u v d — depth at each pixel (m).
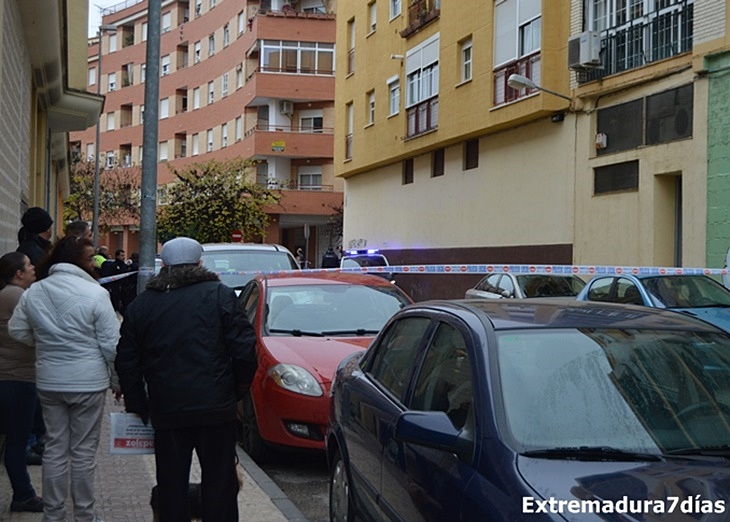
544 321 4.01
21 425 5.63
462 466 3.33
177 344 4.48
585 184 19.45
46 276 5.21
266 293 8.52
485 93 22.98
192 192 35.78
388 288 8.86
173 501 4.53
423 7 26.75
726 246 15.36
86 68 17.66
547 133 20.94
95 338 5.00
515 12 21.73
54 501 5.01
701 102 15.96
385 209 31.28
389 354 4.94
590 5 19.39
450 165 26.14
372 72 31.33
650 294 10.84
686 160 16.34
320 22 43.53
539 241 21.25
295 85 43.34
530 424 3.35
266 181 42.28
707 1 15.77
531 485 3.01
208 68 51.81
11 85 10.15
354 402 4.97
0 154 9.09
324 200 43.72
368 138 31.56
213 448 4.57
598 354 3.73
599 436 3.33
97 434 5.12
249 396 7.65
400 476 3.89
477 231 24.42
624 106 18.28
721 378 3.72
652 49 17.47
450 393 3.79
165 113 56.59
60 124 19.06
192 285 4.60
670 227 17.44
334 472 5.39
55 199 27.89
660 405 3.52
